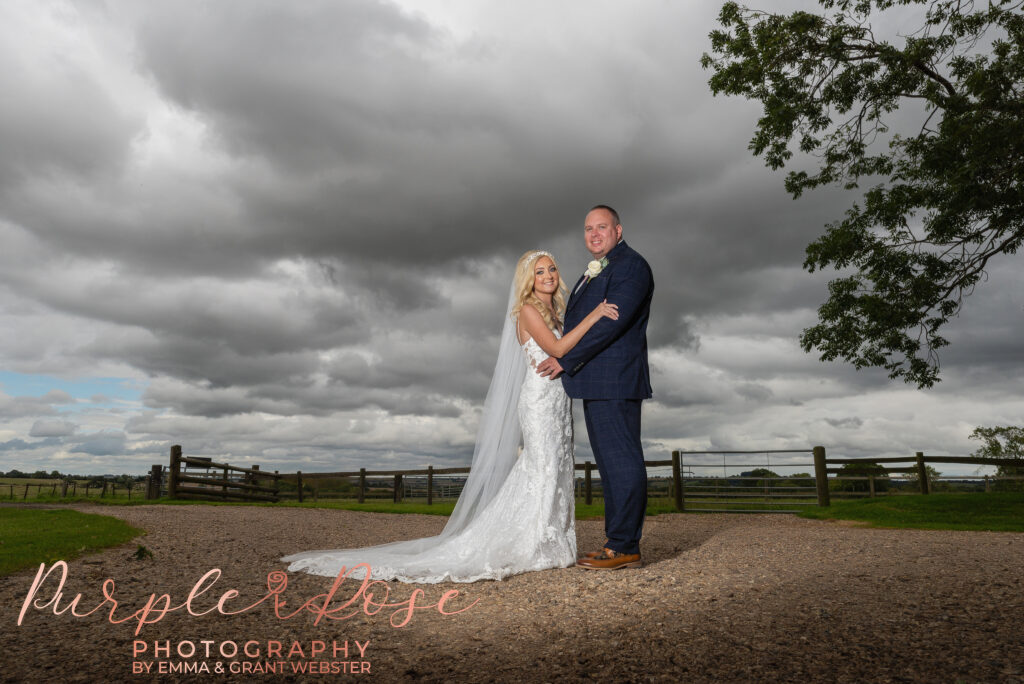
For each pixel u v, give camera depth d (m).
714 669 1.97
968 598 2.80
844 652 2.07
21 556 4.56
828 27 11.62
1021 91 10.02
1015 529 7.54
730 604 2.86
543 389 4.40
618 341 4.23
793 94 12.16
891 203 11.60
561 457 4.39
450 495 16.72
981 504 10.66
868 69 11.73
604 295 4.26
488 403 4.66
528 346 4.50
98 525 6.87
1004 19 10.47
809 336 12.30
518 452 4.52
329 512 11.01
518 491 4.36
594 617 2.77
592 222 4.45
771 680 1.84
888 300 11.82
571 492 4.45
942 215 10.99
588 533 6.86
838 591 3.06
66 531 6.17
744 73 11.98
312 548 5.52
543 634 2.54
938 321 11.47
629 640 2.36
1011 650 2.01
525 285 4.54
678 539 6.08
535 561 4.11
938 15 10.91
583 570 4.02
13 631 2.73
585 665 2.09
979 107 10.12
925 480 14.56
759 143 12.59
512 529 4.27
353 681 2.06
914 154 11.52
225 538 6.19
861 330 11.77
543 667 2.10
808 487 13.16
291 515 9.77
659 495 13.81
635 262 4.28
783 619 2.54
